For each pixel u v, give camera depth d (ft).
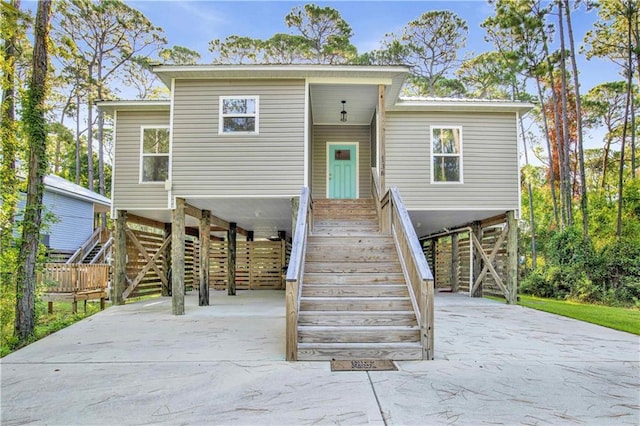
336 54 83.56
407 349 15.64
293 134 26.96
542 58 54.44
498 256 39.45
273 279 50.78
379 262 21.34
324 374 13.94
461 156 32.99
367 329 16.37
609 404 11.51
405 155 33.04
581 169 51.16
